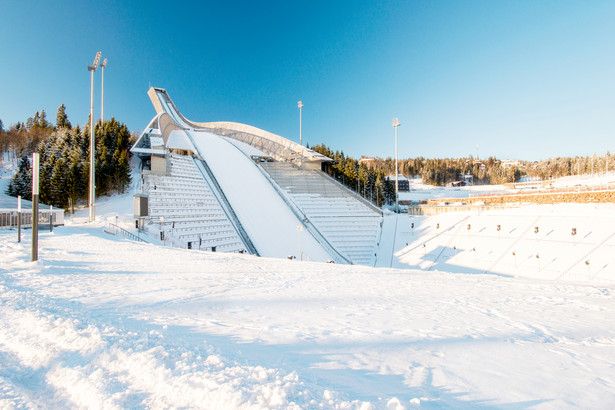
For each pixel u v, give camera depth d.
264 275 13.79
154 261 16.34
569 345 5.34
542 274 25.39
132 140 70.06
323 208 51.22
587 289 11.85
